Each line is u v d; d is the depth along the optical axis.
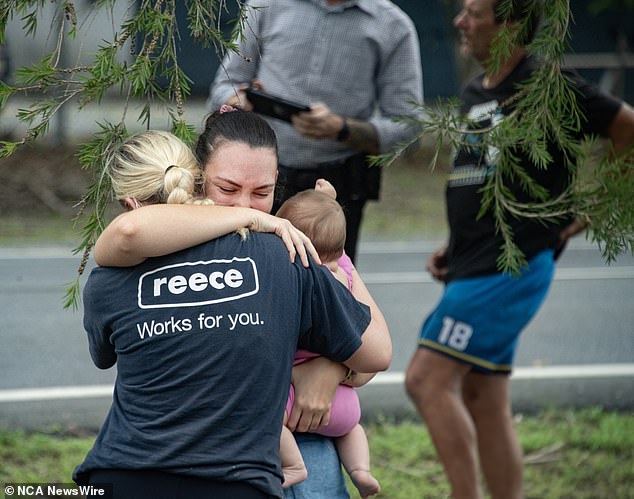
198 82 53.12
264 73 17.00
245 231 8.77
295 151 16.41
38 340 26.33
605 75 58.16
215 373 8.38
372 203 48.41
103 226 9.37
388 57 17.00
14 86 9.11
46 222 41.53
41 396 21.34
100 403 21.03
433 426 14.80
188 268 8.58
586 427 20.30
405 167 54.97
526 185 11.63
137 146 9.09
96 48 9.15
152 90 9.29
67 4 8.75
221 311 8.46
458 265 14.87
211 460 8.26
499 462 15.44
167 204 8.72
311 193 10.14
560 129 10.50
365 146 16.20
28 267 34.81
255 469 8.33
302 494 9.59
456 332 14.70
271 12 16.89
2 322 28.05
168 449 8.29
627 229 10.62
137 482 8.37
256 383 8.44
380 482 16.95
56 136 48.03
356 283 10.06
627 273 37.53
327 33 16.70
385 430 19.75
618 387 23.20
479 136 11.27
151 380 8.49
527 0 11.05
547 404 21.88
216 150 9.19
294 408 9.41
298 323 8.79
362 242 41.78
